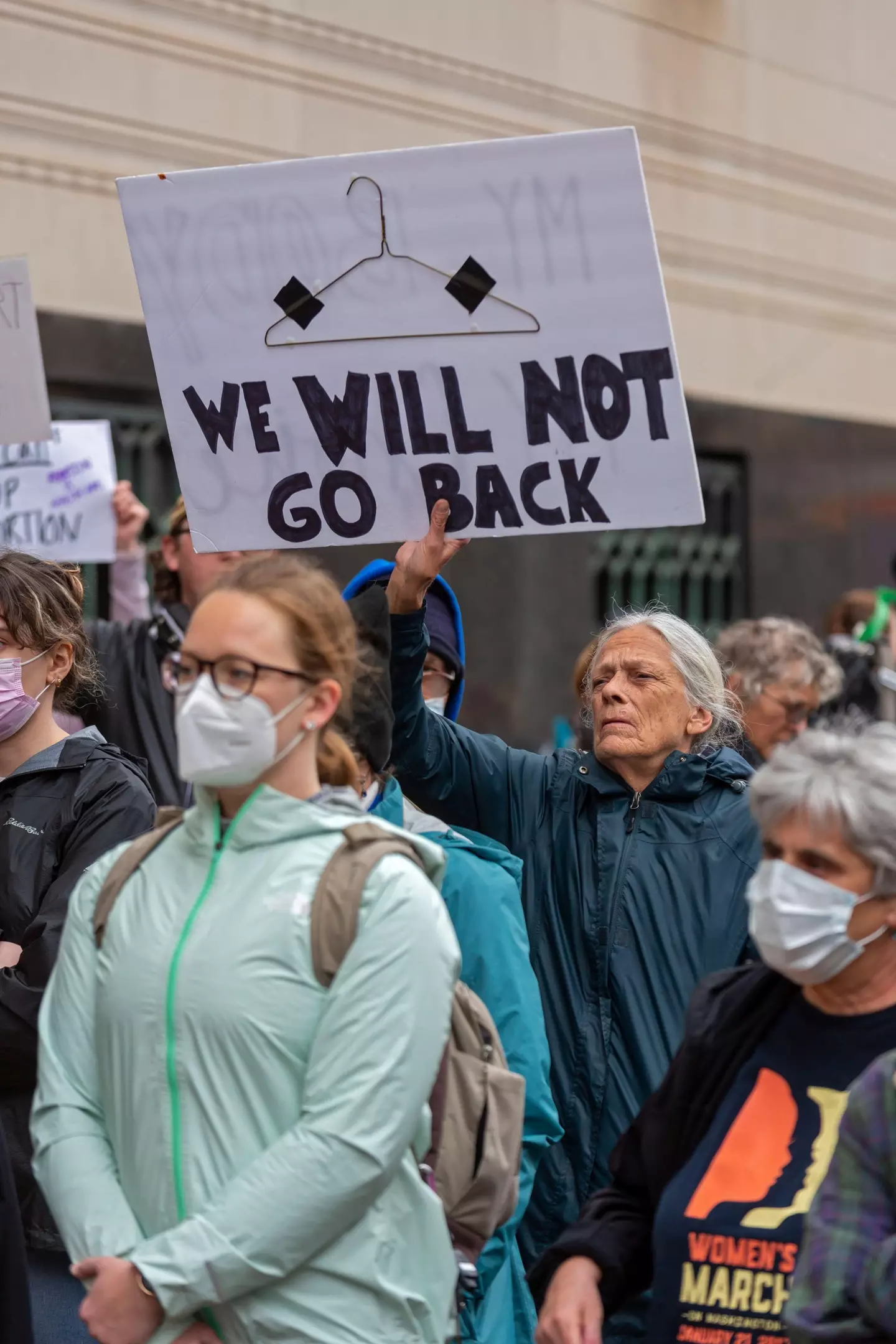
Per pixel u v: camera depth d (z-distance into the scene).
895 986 3.83
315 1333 3.61
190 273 5.23
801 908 3.71
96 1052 3.91
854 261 18.38
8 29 11.41
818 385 17.98
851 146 18.25
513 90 14.66
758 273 17.20
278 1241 3.52
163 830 4.05
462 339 5.07
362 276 5.11
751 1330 3.65
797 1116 3.78
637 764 5.82
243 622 3.79
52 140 11.73
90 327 12.01
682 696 5.77
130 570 9.95
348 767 4.14
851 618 11.84
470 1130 4.05
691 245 16.44
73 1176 3.79
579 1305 3.97
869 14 18.48
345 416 5.20
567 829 5.89
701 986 4.11
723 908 5.61
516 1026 4.90
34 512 9.30
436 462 5.16
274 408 5.25
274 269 5.17
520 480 5.11
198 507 5.36
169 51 12.35
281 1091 3.65
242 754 3.77
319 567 4.17
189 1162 3.65
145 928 3.82
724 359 16.89
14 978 5.19
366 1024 3.62
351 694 4.48
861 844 3.68
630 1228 4.12
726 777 5.87
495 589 14.71
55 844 5.51
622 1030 5.58
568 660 15.34
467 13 14.29
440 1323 3.78
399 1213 3.74
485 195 4.98
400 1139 3.62
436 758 5.87
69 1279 5.27
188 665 3.87
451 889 5.00
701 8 16.39
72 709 7.02
